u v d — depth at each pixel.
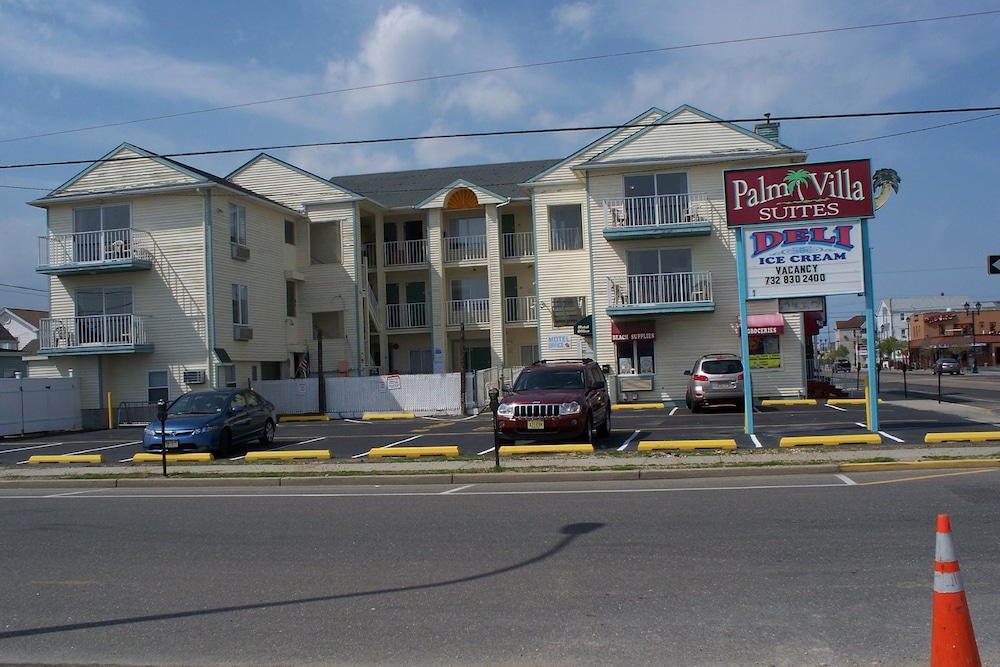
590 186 30.86
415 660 5.45
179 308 29.56
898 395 32.53
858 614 5.92
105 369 30.14
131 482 14.95
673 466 13.59
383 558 8.22
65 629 6.34
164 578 7.75
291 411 30.94
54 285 30.98
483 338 38.44
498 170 41.84
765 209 17.41
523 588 6.93
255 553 8.66
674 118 30.12
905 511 9.41
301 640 5.91
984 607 5.95
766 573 7.05
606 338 30.73
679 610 6.18
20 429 26.89
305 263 35.09
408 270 37.47
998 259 21.08
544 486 12.89
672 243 30.44
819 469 12.98
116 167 30.25
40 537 9.91
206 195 29.47
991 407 24.41
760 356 30.09
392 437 21.31
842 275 17.20
